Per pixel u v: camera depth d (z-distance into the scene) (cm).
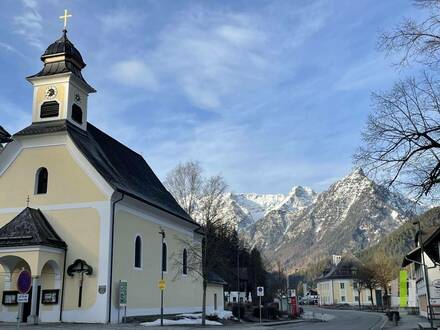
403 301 4259
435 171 1948
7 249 3088
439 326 3747
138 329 2825
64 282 3253
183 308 4544
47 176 3478
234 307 5822
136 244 3709
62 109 3625
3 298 3253
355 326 4628
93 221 3322
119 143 4612
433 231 3912
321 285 16612
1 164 3572
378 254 11106
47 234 3241
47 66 3747
